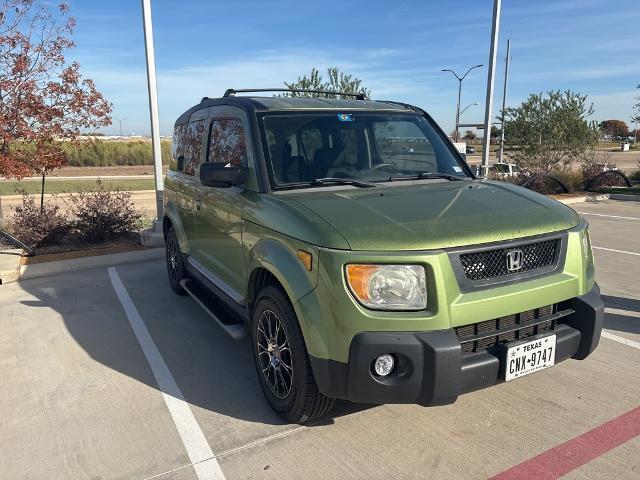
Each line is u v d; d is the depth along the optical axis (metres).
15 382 4.12
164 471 2.99
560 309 3.29
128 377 4.18
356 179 3.94
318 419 3.47
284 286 3.12
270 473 2.95
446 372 2.73
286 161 3.83
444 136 4.72
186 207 5.43
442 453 3.09
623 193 14.94
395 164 4.22
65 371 4.30
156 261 8.14
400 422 3.42
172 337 5.00
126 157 49.50
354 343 2.77
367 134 4.22
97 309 5.85
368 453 3.11
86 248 8.74
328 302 2.84
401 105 4.85
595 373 4.03
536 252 3.13
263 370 3.61
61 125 9.16
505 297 2.92
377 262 2.76
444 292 2.77
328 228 2.94
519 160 18.06
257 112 4.05
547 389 3.80
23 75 8.78
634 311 5.36
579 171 16.89
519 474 2.90
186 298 6.21
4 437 3.36
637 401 3.62
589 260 3.46
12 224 9.24
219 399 3.80
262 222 3.48
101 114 9.43
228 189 4.18
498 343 3.02
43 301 6.18
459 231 2.93
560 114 17.73
